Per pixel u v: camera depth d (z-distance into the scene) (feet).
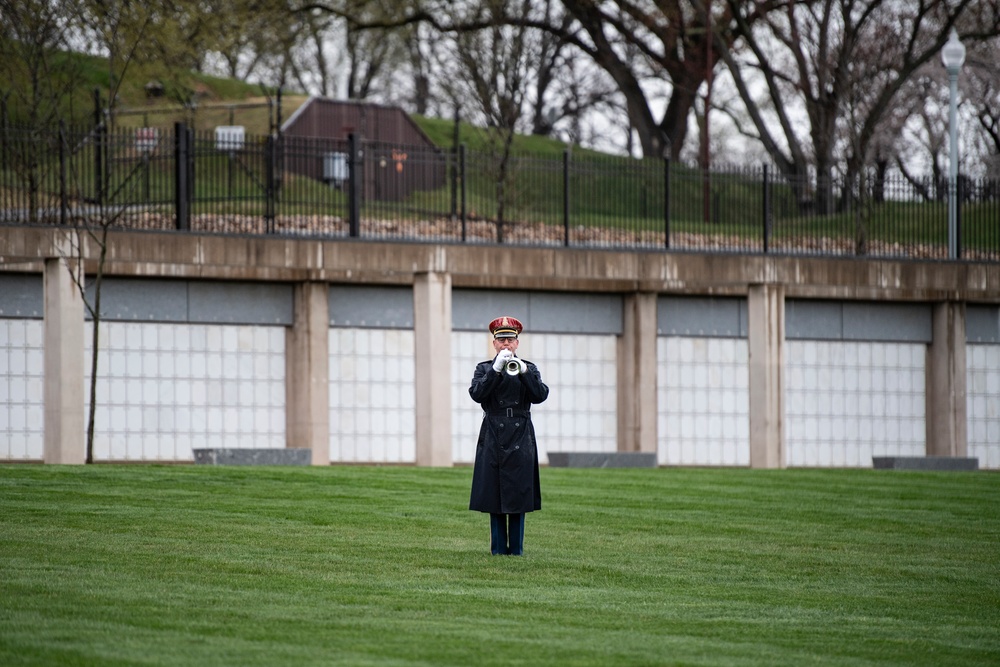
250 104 374.84
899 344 285.02
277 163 272.31
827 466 280.10
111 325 240.53
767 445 262.88
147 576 103.04
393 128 394.11
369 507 147.64
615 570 113.29
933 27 453.58
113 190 276.41
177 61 358.64
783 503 164.86
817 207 293.23
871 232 291.79
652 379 269.03
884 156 463.83
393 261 242.78
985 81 463.83
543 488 175.42
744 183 282.36
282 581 102.94
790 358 278.26
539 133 543.39
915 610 100.42
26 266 231.91
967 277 279.28
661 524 142.82
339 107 382.22
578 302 268.82
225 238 232.32
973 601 104.73
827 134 409.49
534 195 312.91
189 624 86.43
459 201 313.32
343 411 254.47
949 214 283.59
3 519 130.00
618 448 271.28
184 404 244.63
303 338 248.93
